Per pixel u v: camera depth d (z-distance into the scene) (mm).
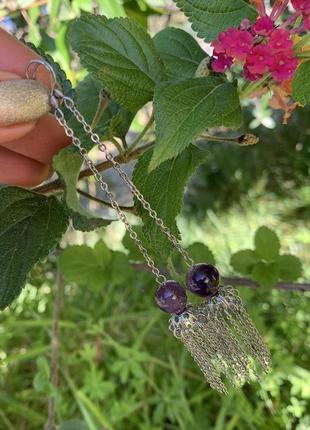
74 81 170
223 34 88
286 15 110
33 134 104
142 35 99
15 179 107
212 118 85
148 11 183
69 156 100
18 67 98
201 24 98
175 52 120
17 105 86
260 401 223
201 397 218
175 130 83
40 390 192
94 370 207
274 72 87
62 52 167
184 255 96
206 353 91
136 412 224
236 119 89
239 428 212
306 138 383
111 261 165
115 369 211
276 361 226
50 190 113
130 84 99
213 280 91
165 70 104
